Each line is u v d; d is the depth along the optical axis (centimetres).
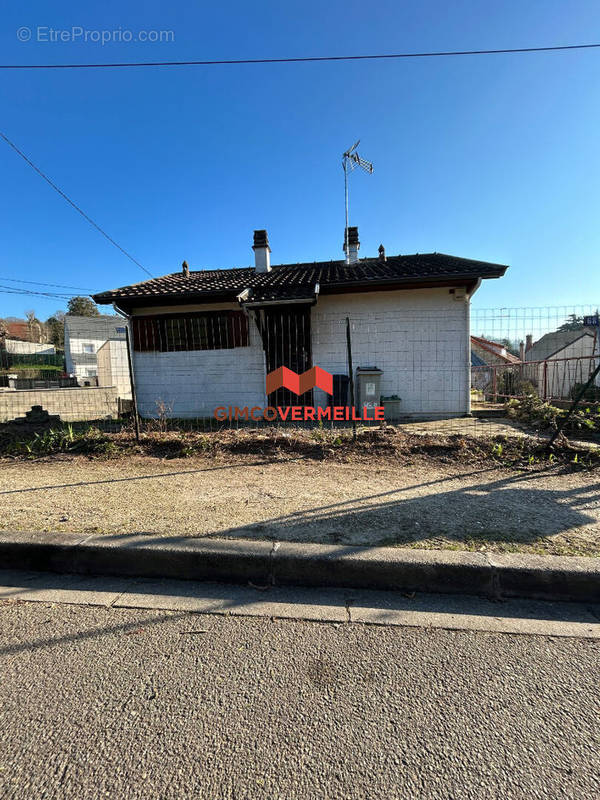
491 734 143
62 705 158
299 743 140
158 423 717
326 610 220
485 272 771
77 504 349
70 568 267
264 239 1098
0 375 1900
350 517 310
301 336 893
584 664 178
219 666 178
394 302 865
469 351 851
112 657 185
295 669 176
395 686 166
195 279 1074
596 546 258
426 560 240
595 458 462
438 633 200
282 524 297
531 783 126
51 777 129
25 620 214
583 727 146
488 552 249
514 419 790
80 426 746
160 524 300
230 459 506
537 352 2612
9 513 329
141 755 136
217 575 254
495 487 384
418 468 454
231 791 124
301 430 627
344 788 124
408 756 135
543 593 230
